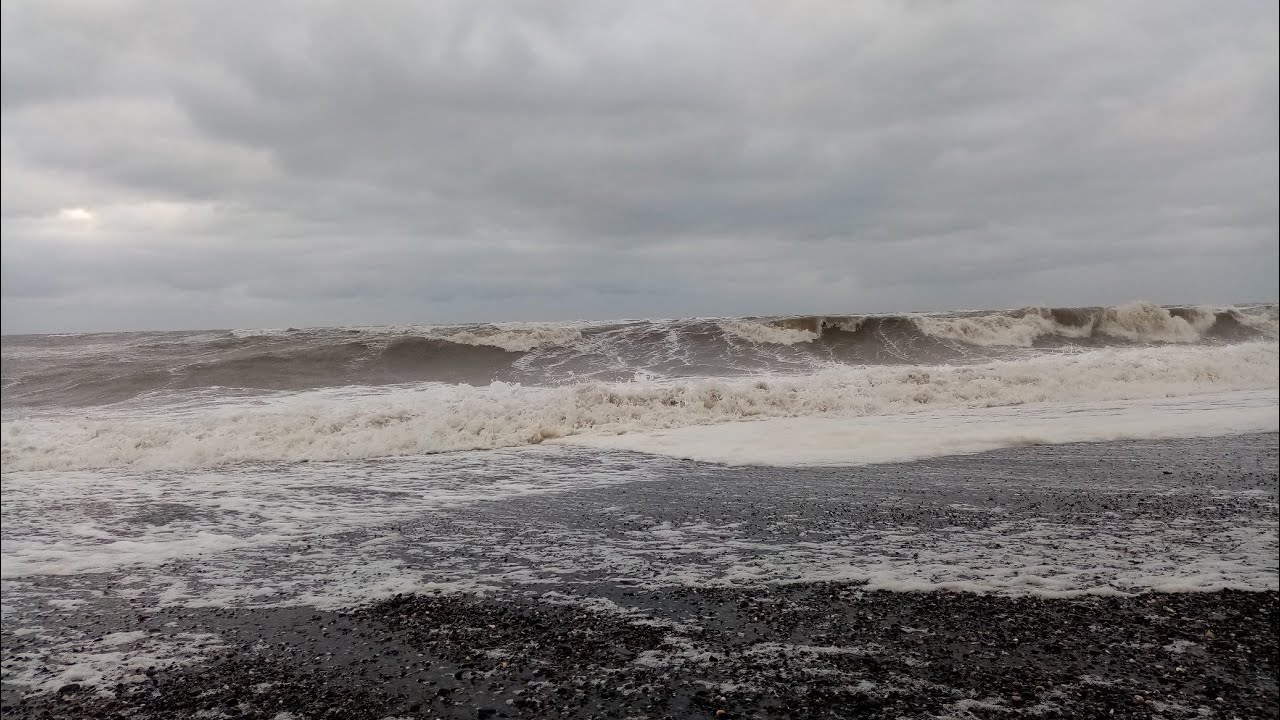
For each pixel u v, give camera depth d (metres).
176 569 4.86
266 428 10.39
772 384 12.85
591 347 20.28
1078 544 4.88
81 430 10.42
